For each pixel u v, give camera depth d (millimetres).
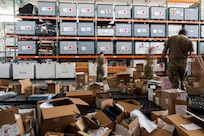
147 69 4715
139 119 2020
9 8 10523
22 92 3775
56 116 1882
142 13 6527
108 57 6477
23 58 6309
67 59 6828
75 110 2037
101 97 2930
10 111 1562
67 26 6277
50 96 3229
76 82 4547
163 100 2844
